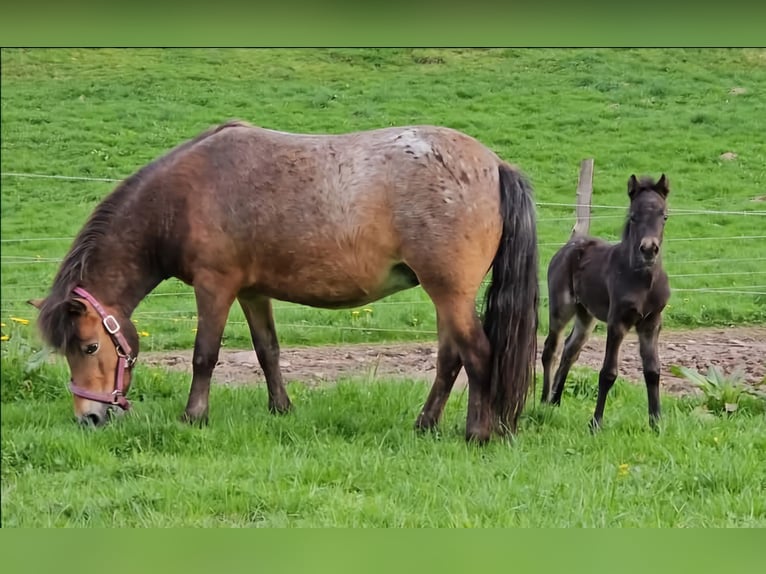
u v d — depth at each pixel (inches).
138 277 426.9
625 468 354.3
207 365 415.8
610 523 309.0
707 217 1027.3
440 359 408.5
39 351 487.2
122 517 311.6
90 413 411.2
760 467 359.3
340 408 438.9
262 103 1433.3
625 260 420.2
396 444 392.8
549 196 1107.3
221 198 407.8
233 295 417.7
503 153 1246.3
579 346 480.1
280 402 443.2
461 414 444.8
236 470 351.3
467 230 385.1
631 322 422.0
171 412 429.4
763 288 798.5
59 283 420.8
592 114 1378.0
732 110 1373.0
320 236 397.7
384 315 727.1
